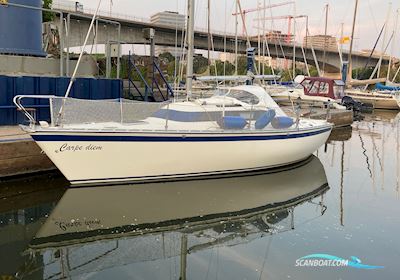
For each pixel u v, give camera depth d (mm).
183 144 8312
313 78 24906
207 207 7754
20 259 5609
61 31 12227
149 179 8375
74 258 5707
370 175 11117
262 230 6848
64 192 7977
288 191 9055
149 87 16656
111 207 7504
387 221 7391
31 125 7266
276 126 9859
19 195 7793
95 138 7523
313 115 19422
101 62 18812
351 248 6145
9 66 11492
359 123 24125
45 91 10898
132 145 7848
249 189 8969
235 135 8844
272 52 45438
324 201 8578
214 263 5625
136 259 5723
